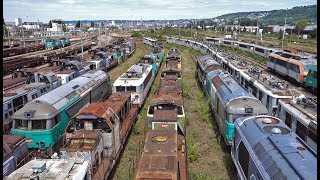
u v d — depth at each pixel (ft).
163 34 514.68
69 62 119.44
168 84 97.40
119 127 60.59
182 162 51.52
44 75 92.43
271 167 37.60
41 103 62.64
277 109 75.72
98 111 55.36
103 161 53.52
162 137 50.60
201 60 144.46
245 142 47.47
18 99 74.90
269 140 42.98
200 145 71.31
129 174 55.67
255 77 100.78
